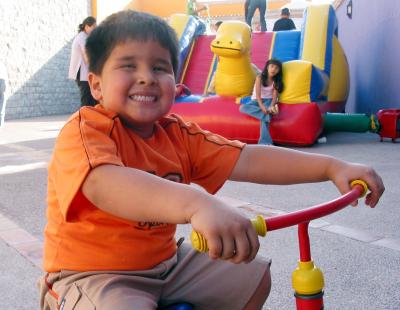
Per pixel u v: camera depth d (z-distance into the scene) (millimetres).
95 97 1723
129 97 1613
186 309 1624
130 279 1584
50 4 15094
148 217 1304
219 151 1863
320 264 3062
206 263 1775
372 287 2779
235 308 1750
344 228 3678
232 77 7688
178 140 1846
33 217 4090
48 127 11117
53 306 1658
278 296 2701
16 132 9992
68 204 1403
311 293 1394
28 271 3064
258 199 4520
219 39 7590
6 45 13508
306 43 8406
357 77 11750
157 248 1678
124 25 1622
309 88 7227
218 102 7562
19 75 13992
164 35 1649
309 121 7129
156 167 1695
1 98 10953
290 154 1844
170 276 1713
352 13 12109
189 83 9281
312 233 3576
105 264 1596
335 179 1745
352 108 12211
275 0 21297
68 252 1610
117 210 1342
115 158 1419
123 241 1603
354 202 1525
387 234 3549
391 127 7812
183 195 1260
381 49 9898
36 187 5070
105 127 1577
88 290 1536
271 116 7254
